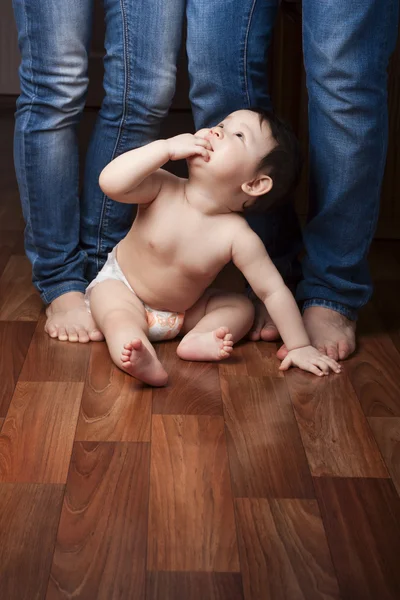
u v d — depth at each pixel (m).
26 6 1.49
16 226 2.26
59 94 1.55
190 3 1.51
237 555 0.98
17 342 1.55
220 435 1.25
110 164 1.43
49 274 1.67
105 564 0.96
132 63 1.54
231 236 1.46
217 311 1.55
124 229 1.74
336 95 1.41
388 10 1.38
